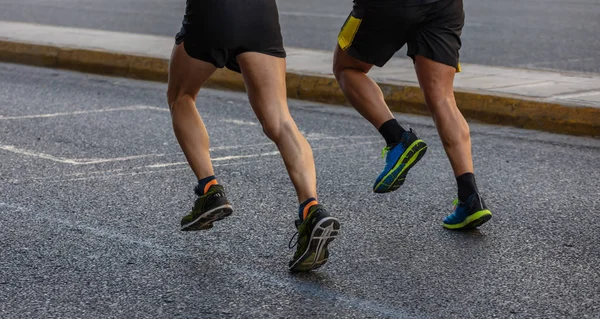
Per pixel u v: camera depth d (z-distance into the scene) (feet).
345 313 20.01
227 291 21.34
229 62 22.43
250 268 22.94
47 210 27.99
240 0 21.56
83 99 48.83
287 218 27.30
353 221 27.09
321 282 21.95
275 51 22.03
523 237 25.57
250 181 31.76
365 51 25.93
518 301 20.70
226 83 52.31
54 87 52.85
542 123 41.32
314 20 83.25
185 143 23.36
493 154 36.45
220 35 21.48
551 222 27.07
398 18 25.00
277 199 29.43
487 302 20.63
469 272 22.62
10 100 48.26
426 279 22.13
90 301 20.70
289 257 23.80
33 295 21.04
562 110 40.81
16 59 62.44
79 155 35.60
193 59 22.40
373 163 34.68
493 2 100.32
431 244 24.88
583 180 32.35
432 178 32.42
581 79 48.11
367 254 24.02
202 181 23.31
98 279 22.11
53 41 63.46
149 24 81.00
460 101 43.70
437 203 29.12
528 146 37.96
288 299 20.84
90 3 102.99
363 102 26.37
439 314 19.94
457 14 25.55
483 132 40.81
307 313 20.01
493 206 28.86
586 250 24.43
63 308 20.29
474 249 24.45
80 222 26.76
